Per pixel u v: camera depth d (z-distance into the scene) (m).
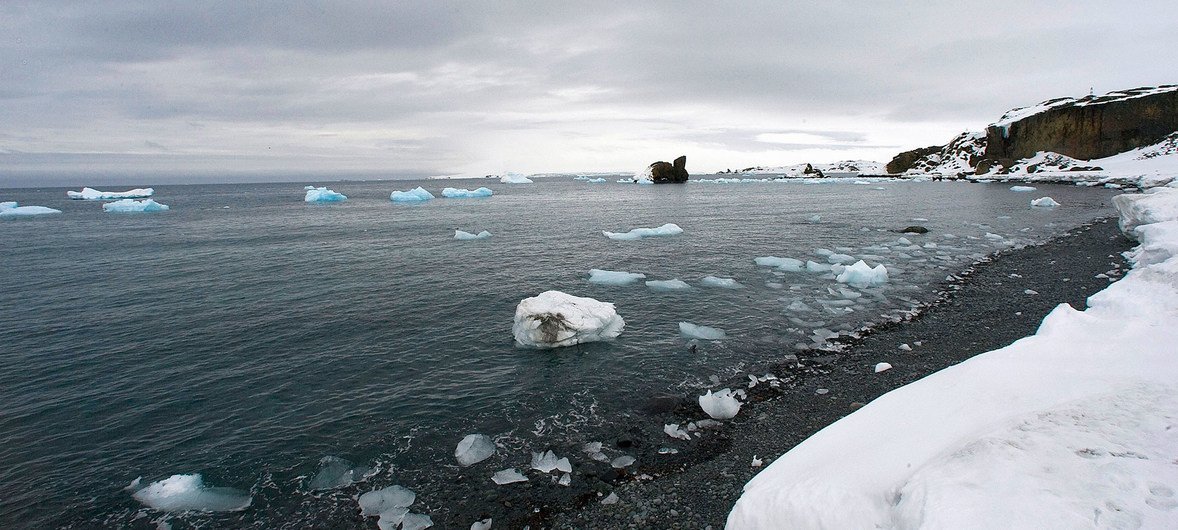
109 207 45.66
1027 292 13.32
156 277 17.41
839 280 15.30
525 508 5.89
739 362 9.77
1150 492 2.99
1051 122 64.88
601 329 11.08
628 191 73.50
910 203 41.28
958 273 15.86
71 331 11.91
